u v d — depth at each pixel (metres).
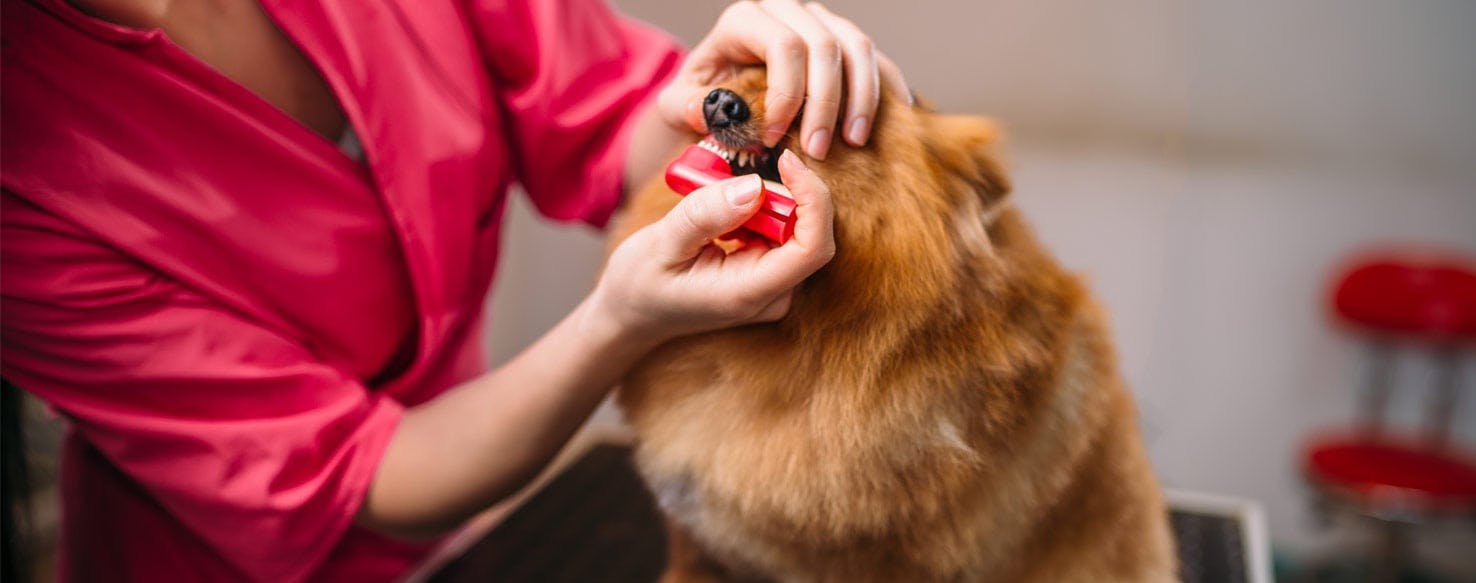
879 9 1.68
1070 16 1.96
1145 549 0.82
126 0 0.73
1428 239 2.19
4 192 0.72
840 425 0.69
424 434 0.78
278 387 0.78
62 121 0.72
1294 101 2.12
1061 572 0.78
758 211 0.65
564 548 1.03
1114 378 0.79
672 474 0.74
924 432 0.69
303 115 0.81
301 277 0.79
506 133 0.93
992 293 0.70
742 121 0.69
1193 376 2.30
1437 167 2.14
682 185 0.70
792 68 0.68
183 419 0.77
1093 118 2.03
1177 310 2.20
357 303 0.83
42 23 0.71
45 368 0.76
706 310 0.67
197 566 0.87
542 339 0.78
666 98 0.77
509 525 1.06
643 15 1.01
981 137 0.73
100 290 0.74
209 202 0.76
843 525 0.71
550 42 0.88
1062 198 2.10
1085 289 0.78
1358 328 2.19
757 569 0.77
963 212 0.70
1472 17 2.04
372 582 0.96
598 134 0.91
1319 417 2.32
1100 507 0.78
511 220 1.86
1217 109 2.13
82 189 0.73
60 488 0.93
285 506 0.76
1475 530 2.32
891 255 0.68
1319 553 2.37
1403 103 2.12
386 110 0.79
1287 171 2.17
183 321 0.75
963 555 0.73
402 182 0.80
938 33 1.82
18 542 0.84
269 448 0.77
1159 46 2.01
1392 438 2.28
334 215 0.80
